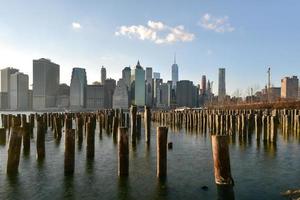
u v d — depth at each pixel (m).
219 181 15.52
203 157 24.22
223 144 15.50
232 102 118.88
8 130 42.94
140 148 28.95
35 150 27.20
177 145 30.89
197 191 15.59
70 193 15.58
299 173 18.98
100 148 29.31
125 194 15.36
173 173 19.02
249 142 31.33
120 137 17.97
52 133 43.19
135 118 31.05
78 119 32.12
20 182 17.31
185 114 52.94
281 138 34.69
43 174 18.94
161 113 66.44
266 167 20.50
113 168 20.48
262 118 33.12
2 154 25.80
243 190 15.71
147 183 16.97
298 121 38.56
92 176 18.47
